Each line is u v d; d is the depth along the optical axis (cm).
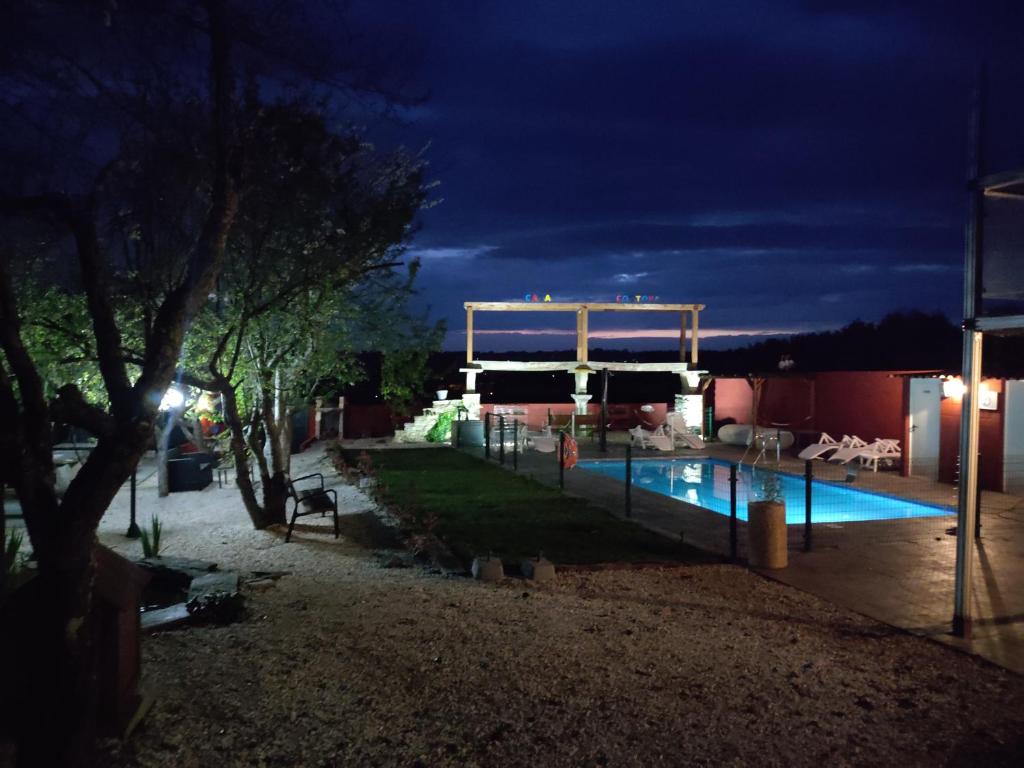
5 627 344
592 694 485
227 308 941
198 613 605
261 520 1121
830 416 1966
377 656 534
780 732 445
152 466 1784
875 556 920
